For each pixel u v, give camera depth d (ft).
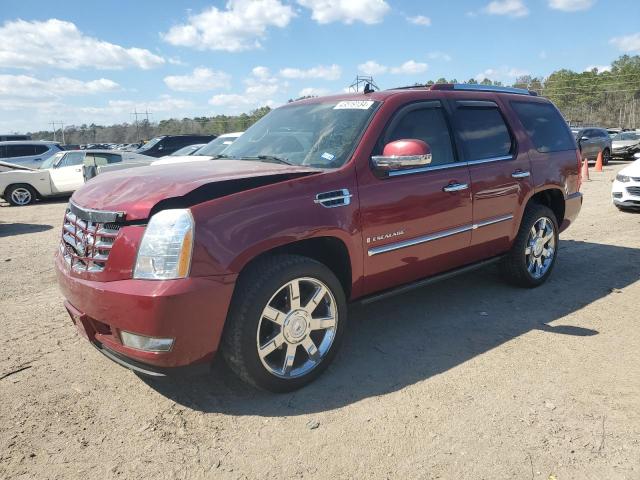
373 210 11.66
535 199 17.66
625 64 460.55
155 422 9.74
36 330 14.23
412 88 14.97
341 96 14.40
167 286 9.00
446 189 13.26
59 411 10.12
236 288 9.95
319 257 12.06
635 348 12.51
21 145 64.75
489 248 15.08
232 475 8.25
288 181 10.57
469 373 11.39
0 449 8.93
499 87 16.67
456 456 8.58
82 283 9.78
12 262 22.76
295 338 10.63
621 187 31.45
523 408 9.94
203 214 9.41
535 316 14.69
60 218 37.55
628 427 9.28
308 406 10.21
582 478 8.02
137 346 9.41
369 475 8.18
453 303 15.85
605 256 21.34
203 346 9.47
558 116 18.28
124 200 9.80
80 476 8.25
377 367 11.79
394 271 12.46
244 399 10.52
